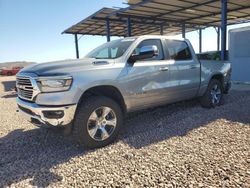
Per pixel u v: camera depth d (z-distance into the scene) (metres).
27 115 4.33
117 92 4.64
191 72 6.02
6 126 6.11
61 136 5.05
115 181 3.13
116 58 4.75
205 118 5.72
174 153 3.87
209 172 3.22
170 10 14.29
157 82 5.23
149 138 4.62
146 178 3.15
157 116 6.16
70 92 3.96
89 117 4.15
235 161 3.49
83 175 3.34
